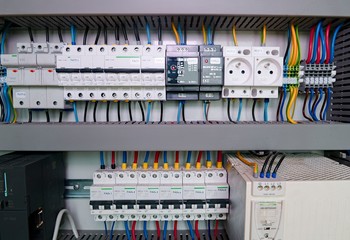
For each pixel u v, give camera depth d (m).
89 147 0.75
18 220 0.71
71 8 0.72
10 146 0.75
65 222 1.03
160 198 0.85
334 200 0.66
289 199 0.65
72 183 1.02
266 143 0.76
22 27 0.95
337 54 0.93
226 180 0.89
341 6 0.74
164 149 0.75
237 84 0.79
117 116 1.01
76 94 0.81
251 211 0.64
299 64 0.88
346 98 0.87
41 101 0.84
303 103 1.00
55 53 0.83
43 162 0.81
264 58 0.79
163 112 1.02
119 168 0.94
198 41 0.98
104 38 0.93
